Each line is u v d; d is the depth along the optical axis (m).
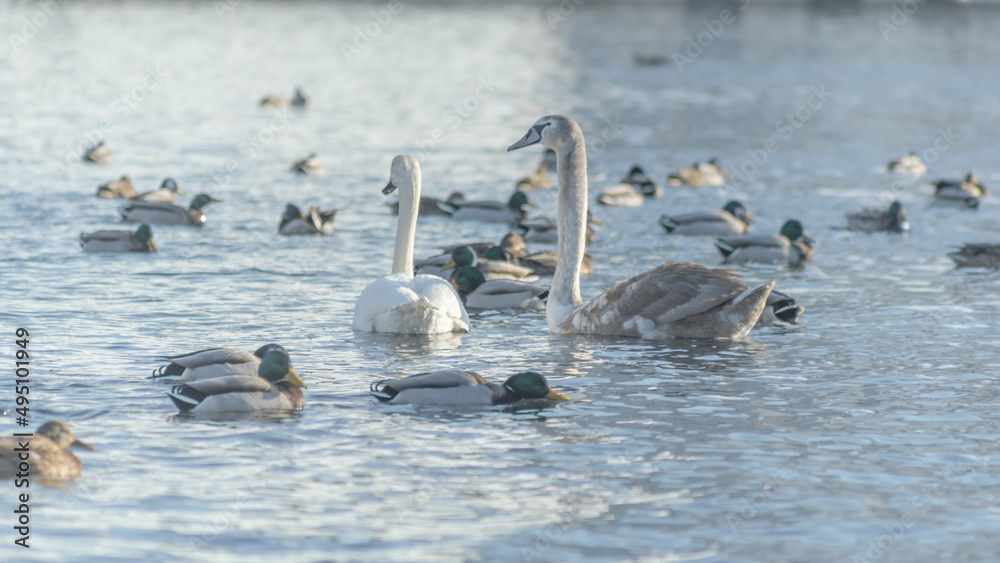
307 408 15.71
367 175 47.31
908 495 12.88
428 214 39.06
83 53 97.12
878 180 49.28
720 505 12.48
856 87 89.06
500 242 33.47
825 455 14.19
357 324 21.09
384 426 14.98
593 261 30.47
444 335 20.97
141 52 100.81
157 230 33.56
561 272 21.53
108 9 139.50
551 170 51.47
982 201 44.34
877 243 34.69
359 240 32.75
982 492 13.00
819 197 44.44
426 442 14.37
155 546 11.10
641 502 12.52
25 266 26.75
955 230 37.50
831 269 29.94
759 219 39.19
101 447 13.82
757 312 20.66
